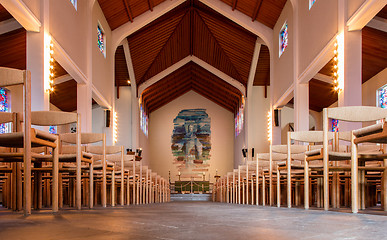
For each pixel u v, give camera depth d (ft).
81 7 31.65
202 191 72.23
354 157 10.45
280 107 43.73
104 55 40.65
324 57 26.32
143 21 42.91
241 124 65.98
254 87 59.06
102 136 15.75
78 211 11.02
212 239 4.58
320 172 18.04
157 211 10.92
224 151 78.89
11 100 39.93
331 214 9.57
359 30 22.27
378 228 5.94
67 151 14.83
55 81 42.06
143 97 66.08
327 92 49.78
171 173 78.48
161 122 80.23
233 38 48.39
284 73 38.68
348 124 21.63
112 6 38.58
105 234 5.05
